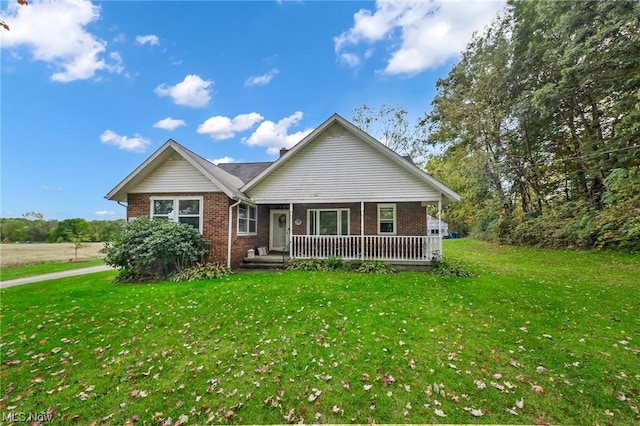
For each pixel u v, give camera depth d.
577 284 7.80
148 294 7.32
